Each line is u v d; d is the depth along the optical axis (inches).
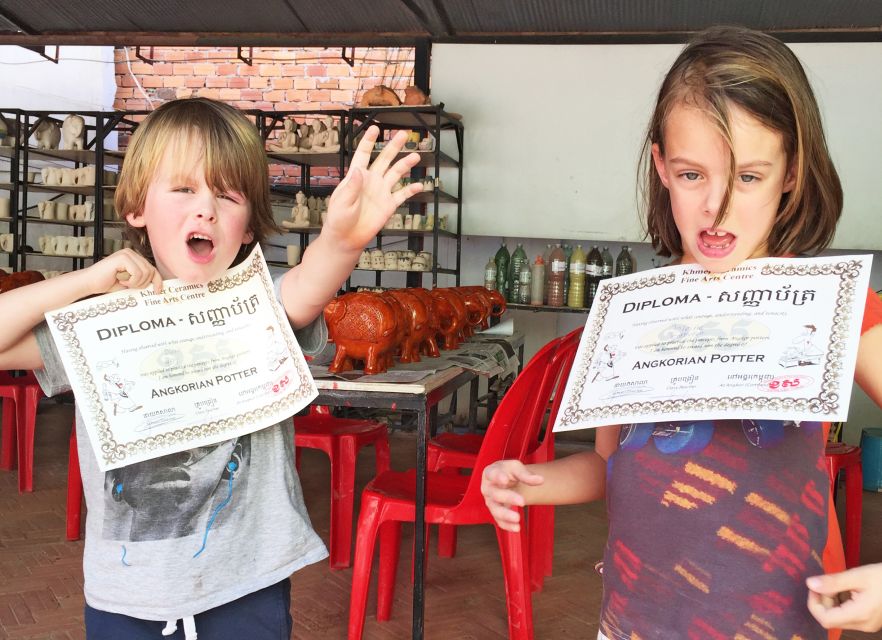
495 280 196.4
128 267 39.6
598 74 190.1
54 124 219.9
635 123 188.7
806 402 29.4
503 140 195.8
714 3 167.9
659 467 33.9
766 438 32.4
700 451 33.1
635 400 32.9
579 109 191.6
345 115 187.0
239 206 40.6
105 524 41.9
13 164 213.9
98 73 264.2
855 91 178.4
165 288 41.4
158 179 38.8
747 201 30.8
